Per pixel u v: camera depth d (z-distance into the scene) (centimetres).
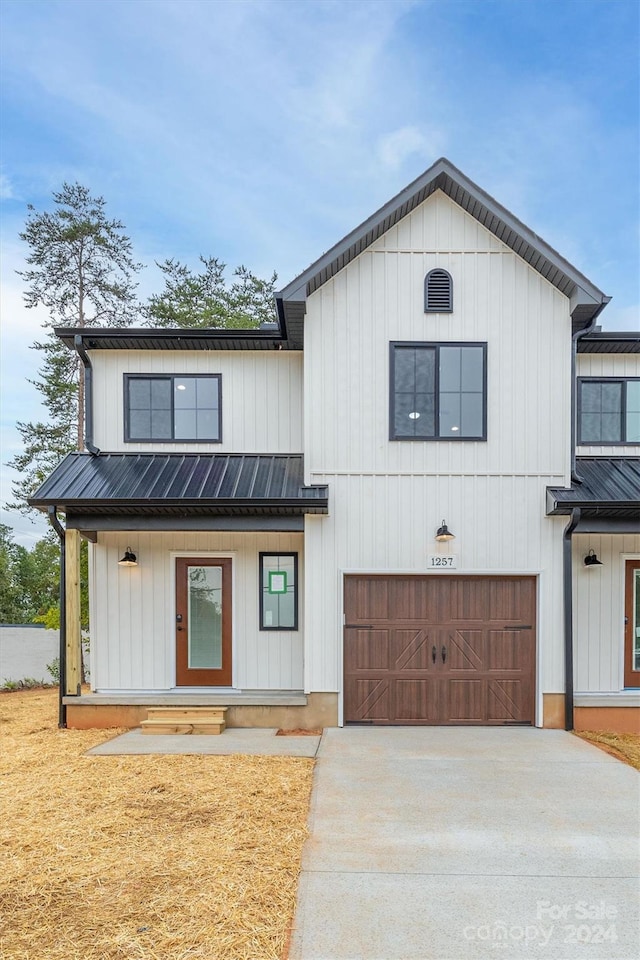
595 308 736
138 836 412
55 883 345
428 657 743
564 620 736
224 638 809
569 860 380
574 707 725
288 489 732
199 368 854
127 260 1728
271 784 519
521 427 754
